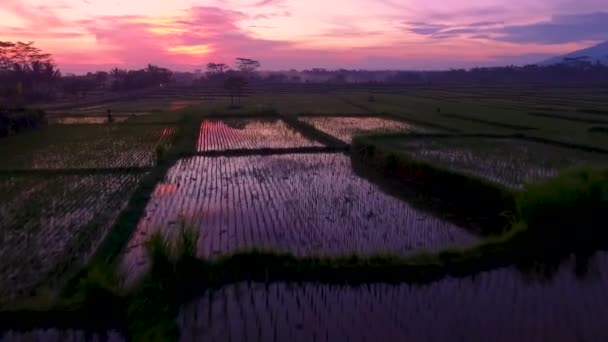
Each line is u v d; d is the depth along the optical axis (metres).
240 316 6.57
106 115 40.16
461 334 6.05
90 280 6.91
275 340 5.95
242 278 7.59
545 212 9.02
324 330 6.17
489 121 29.09
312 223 11.33
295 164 18.86
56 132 28.31
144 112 43.03
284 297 7.07
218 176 16.58
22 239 10.06
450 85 88.25
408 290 7.29
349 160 19.81
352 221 11.52
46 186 14.79
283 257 7.95
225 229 10.86
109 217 11.55
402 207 12.80
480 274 7.82
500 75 124.81
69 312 6.59
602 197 9.17
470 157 17.88
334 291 7.26
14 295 7.51
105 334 6.33
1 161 18.95
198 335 6.11
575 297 7.07
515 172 15.12
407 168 15.98
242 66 121.81
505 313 6.59
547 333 6.07
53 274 8.33
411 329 6.18
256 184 15.39
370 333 6.09
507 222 10.90
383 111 37.97
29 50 64.06
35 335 6.31
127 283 7.80
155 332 6.01
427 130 26.86
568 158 17.77
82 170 16.98
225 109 41.81
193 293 7.20
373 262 7.95
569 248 8.66
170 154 19.83
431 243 10.00
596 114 33.81
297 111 39.00
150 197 13.52
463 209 12.66
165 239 8.49
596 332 6.10
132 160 19.16
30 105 51.25
